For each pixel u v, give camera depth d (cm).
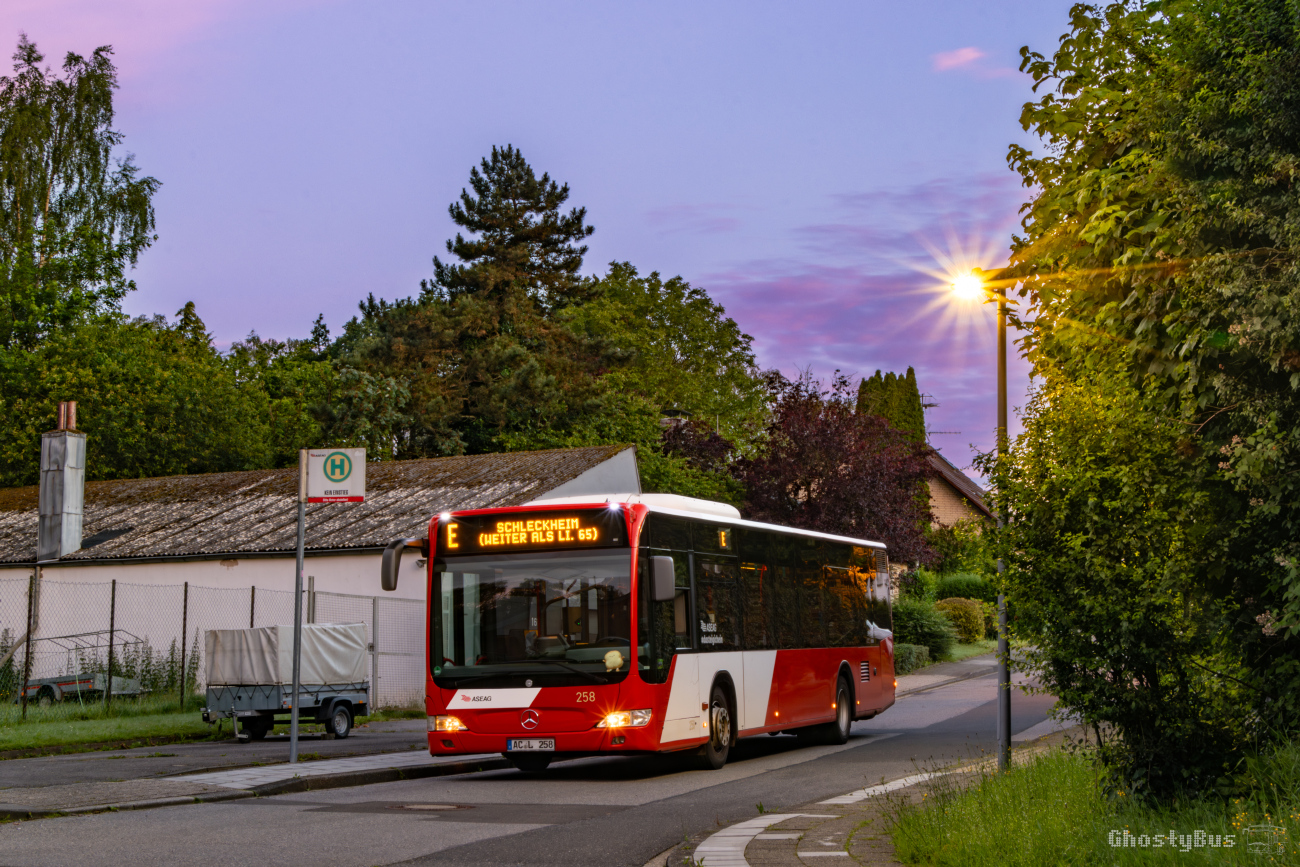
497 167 7181
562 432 5906
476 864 896
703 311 8094
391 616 2889
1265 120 863
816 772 1606
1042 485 897
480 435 5916
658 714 1512
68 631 3316
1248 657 872
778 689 1877
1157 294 937
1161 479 879
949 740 2062
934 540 4100
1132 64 1155
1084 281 1078
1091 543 885
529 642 1526
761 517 3794
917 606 4219
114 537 3456
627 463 3609
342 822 1129
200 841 995
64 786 1339
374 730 2316
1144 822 769
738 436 7056
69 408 3456
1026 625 892
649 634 1520
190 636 3141
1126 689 861
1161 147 974
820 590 2108
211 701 2102
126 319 5981
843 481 3728
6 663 3000
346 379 5853
